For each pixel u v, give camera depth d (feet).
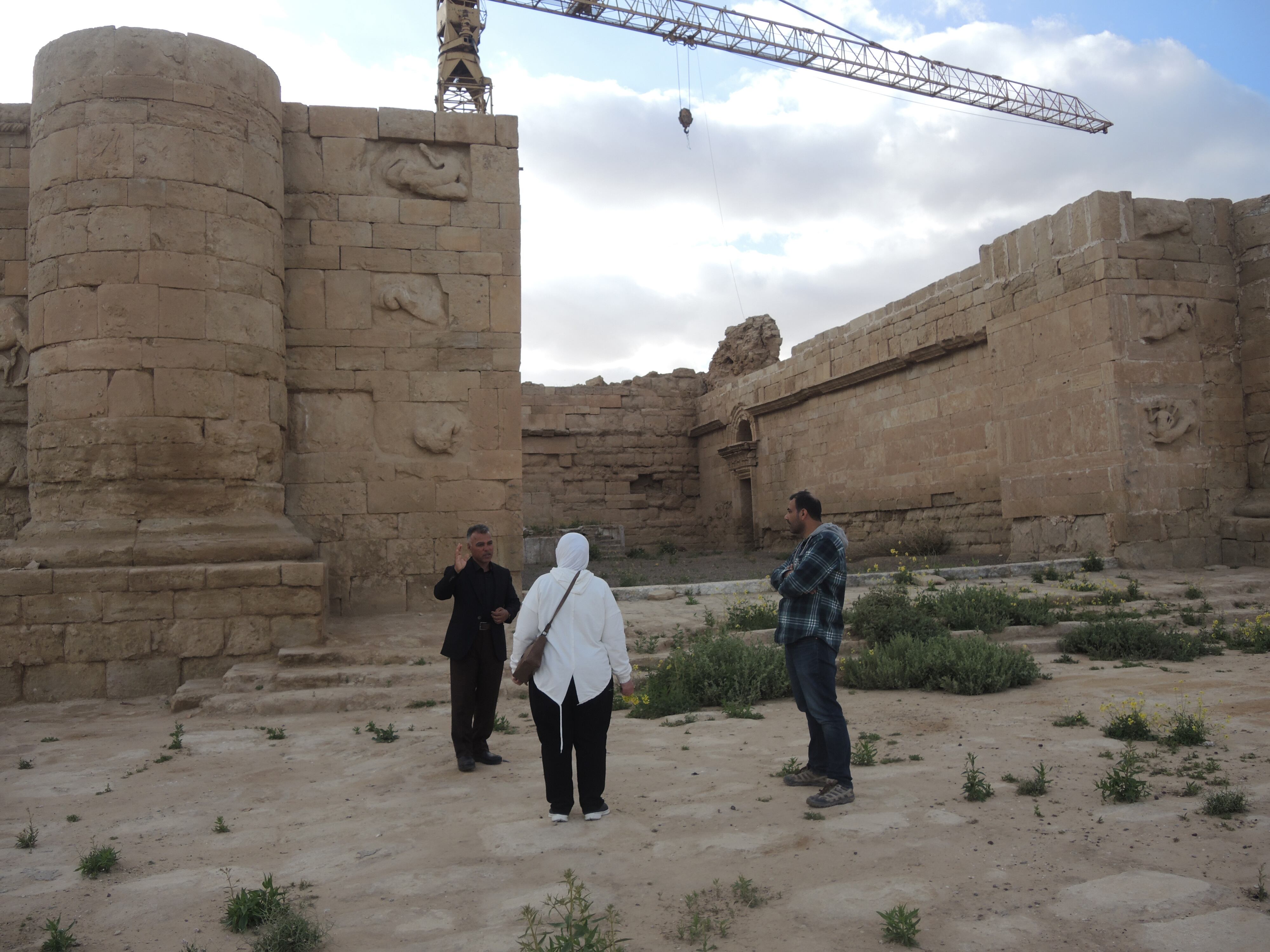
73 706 29.66
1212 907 10.81
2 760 22.67
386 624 36.99
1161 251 49.29
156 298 33.12
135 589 31.07
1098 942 10.11
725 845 13.94
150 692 30.91
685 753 20.30
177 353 33.24
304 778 19.92
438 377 40.70
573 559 16.31
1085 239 49.34
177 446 33.04
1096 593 39.75
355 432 39.91
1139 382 47.85
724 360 102.83
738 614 35.78
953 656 27.22
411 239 40.81
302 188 39.86
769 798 16.44
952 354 60.95
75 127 33.58
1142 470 47.44
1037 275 52.44
